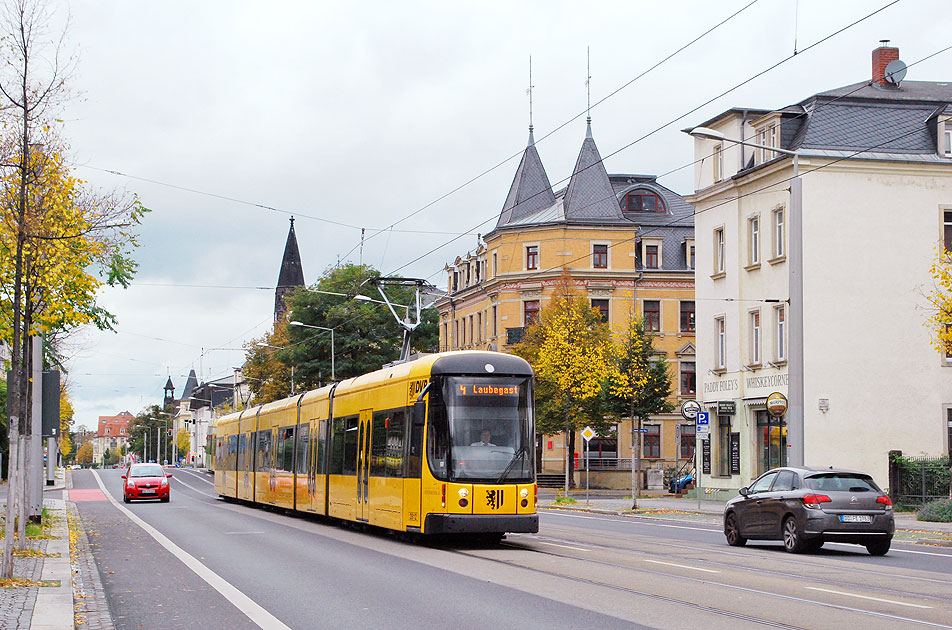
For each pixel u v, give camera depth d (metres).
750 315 44.25
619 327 53.81
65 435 133.12
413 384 22.86
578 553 20.47
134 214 21.30
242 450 45.12
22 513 20.22
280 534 26.64
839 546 24.67
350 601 13.74
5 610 12.61
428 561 18.89
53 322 22.00
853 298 40.69
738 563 18.73
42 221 18.92
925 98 44.00
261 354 89.50
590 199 71.38
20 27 18.36
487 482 21.48
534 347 61.06
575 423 58.75
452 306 83.25
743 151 45.09
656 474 68.06
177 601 14.09
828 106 41.97
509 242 72.12
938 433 40.81
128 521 33.19
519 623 11.56
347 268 79.62
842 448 40.16
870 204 41.00
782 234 41.84
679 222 74.38
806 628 11.23
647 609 12.57
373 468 24.95
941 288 40.78
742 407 44.44
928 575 17.08
